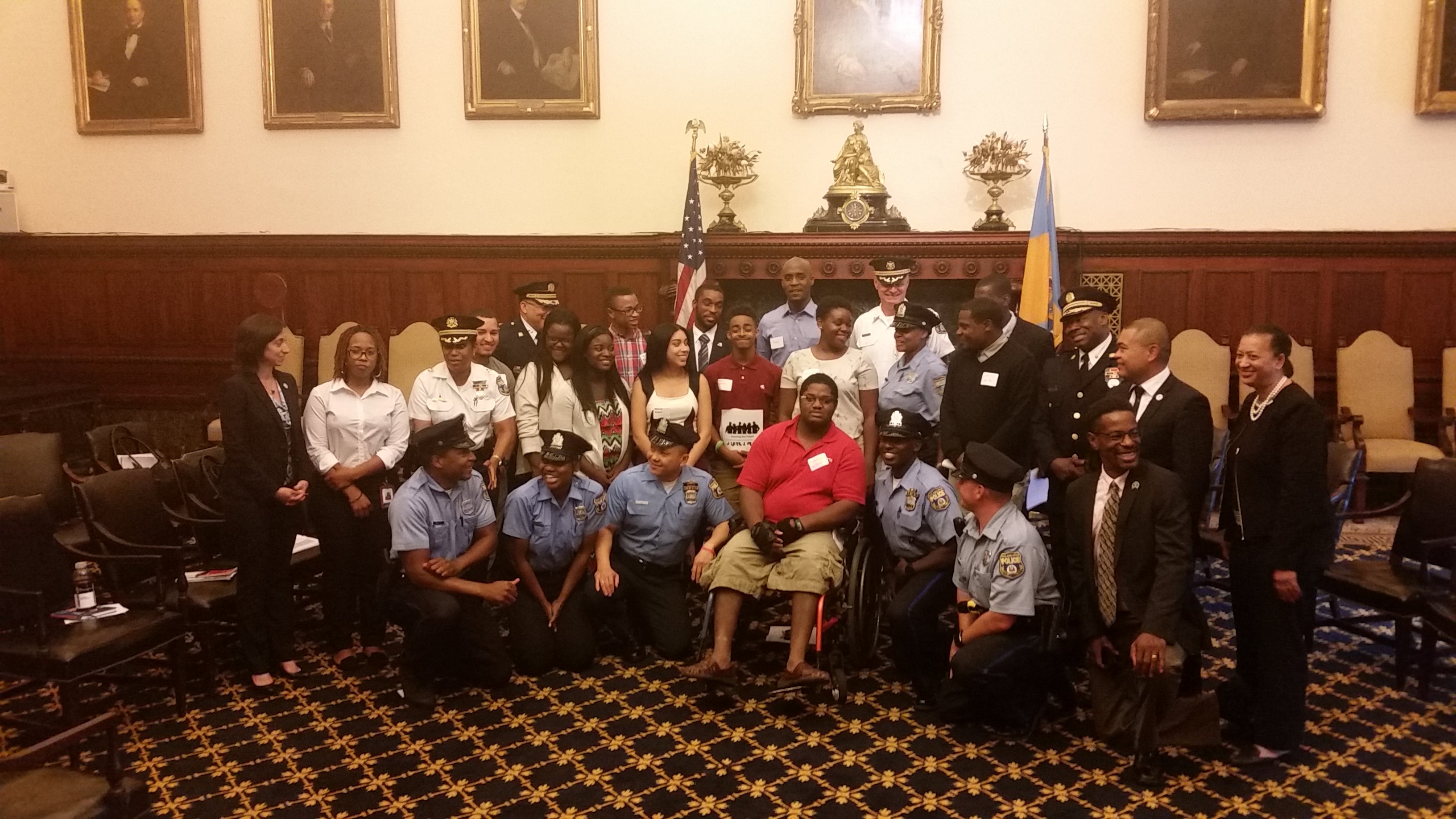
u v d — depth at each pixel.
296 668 4.73
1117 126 8.01
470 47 8.38
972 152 7.84
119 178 8.95
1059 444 4.94
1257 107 7.78
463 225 8.66
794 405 5.40
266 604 4.65
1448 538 4.42
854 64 8.12
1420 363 7.84
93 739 4.07
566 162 8.52
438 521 4.53
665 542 4.89
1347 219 7.89
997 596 4.00
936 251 7.71
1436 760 3.84
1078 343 4.85
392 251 8.61
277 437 4.62
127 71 8.77
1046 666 4.05
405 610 4.41
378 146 8.65
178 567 4.33
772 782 3.73
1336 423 7.32
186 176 8.88
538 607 4.82
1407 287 7.79
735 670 4.36
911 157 8.20
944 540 4.52
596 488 4.93
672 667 4.85
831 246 7.73
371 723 4.25
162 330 8.97
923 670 4.37
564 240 8.45
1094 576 3.96
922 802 3.58
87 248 8.93
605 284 8.48
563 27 8.32
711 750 3.98
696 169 7.69
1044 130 7.89
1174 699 3.77
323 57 8.55
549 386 5.40
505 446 5.34
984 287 5.96
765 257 7.81
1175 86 7.86
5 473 5.44
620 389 5.49
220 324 8.90
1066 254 7.93
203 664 4.50
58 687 4.34
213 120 8.78
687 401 5.50
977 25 8.05
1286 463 3.63
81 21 8.73
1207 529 5.50
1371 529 6.98
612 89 8.41
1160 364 4.13
